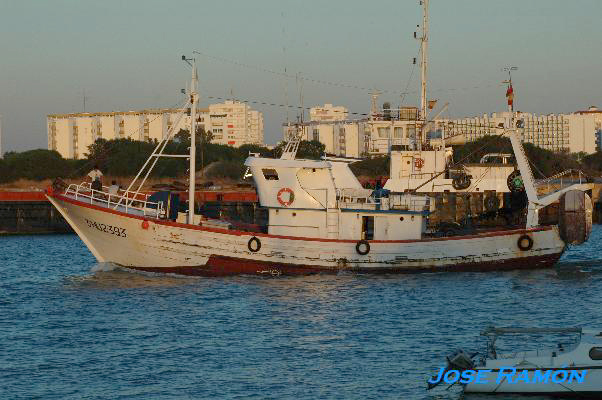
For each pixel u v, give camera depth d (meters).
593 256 73.56
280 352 38.34
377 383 33.56
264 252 56.88
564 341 38.50
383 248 57.19
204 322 44.75
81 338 41.69
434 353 37.62
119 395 32.50
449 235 61.56
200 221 59.03
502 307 47.72
